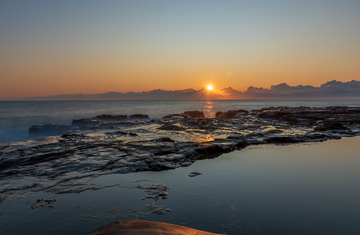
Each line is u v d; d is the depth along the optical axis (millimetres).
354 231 4699
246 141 14570
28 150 11273
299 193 6715
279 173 8594
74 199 6449
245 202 6145
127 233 3320
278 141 14852
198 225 4984
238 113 35906
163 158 10188
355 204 5973
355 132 17891
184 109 72250
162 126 22812
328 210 5648
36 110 64375
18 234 4812
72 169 8867
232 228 4852
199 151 11625
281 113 29703
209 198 6430
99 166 9141
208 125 23203
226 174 8531
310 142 14805
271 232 4672
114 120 34406
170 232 3465
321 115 27641
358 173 8555
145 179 8016
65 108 77438
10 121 36031
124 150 11312
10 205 6090
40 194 6781
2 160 9672
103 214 5586
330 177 8109
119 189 7145
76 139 14695
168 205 6023
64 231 4879
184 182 7730
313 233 4621
